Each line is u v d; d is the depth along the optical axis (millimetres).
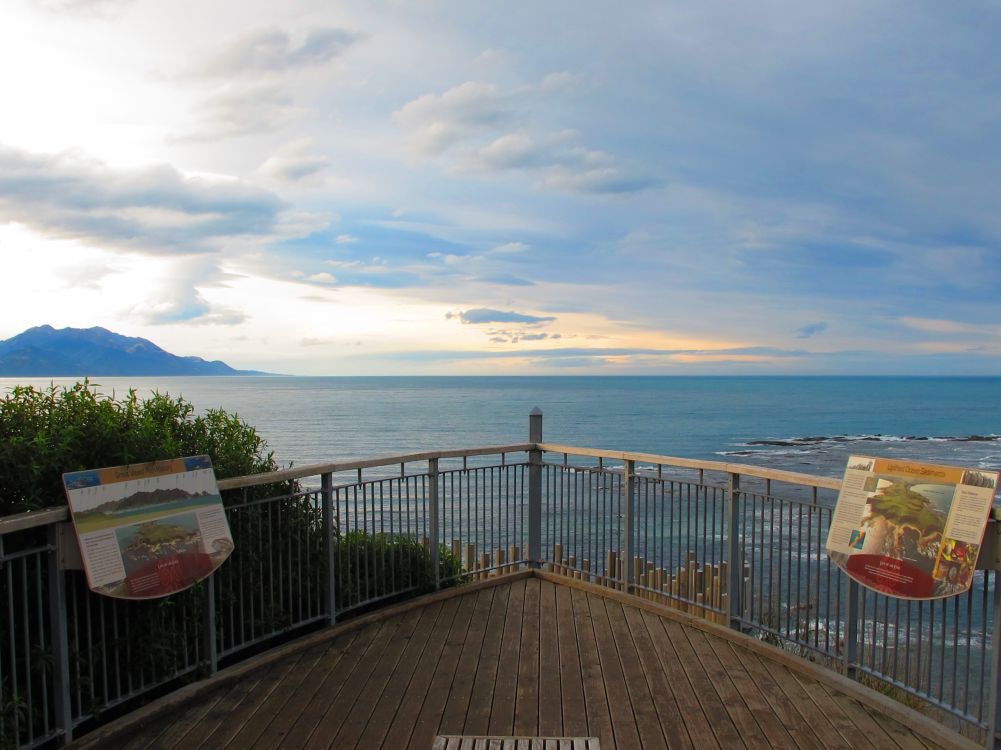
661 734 3361
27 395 3572
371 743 3271
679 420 80562
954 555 3180
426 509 5852
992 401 137500
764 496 4418
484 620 5086
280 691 3865
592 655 4402
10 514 3162
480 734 3359
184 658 3867
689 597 5934
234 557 4281
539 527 6363
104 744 3234
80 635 3521
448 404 113625
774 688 3900
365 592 5305
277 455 46750
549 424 73938
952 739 3184
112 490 3342
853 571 3643
